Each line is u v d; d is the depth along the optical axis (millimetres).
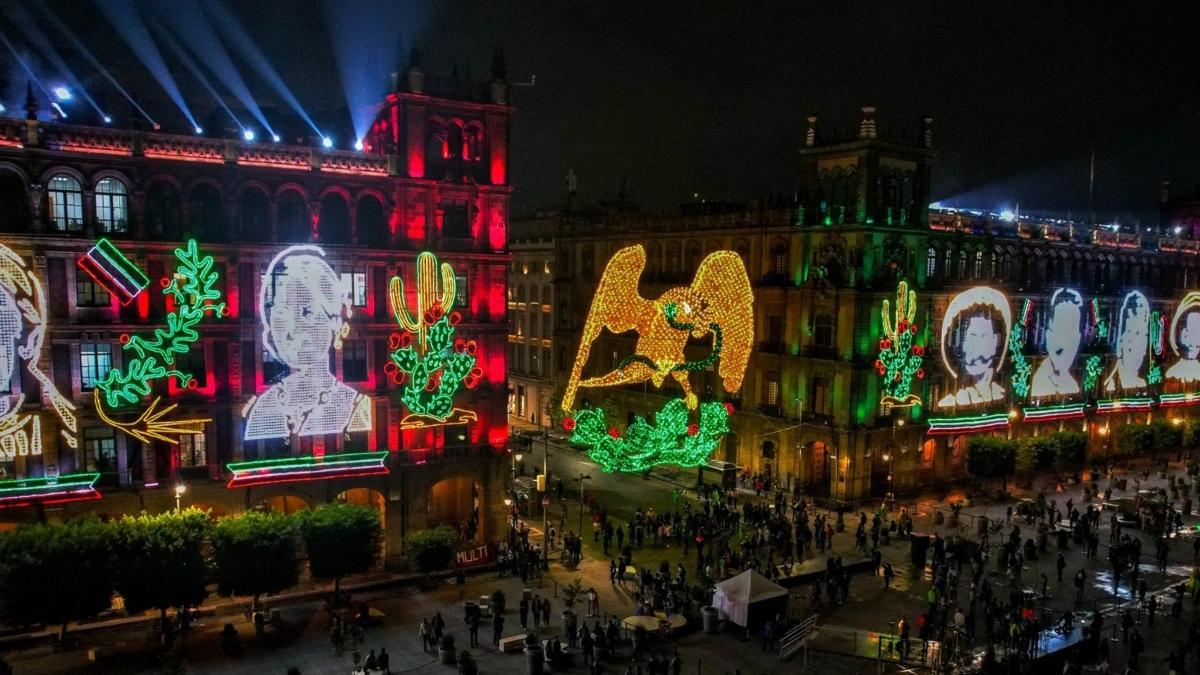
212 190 48062
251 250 48562
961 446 80688
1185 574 56281
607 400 94688
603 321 84688
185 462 48031
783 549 57219
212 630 43719
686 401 79438
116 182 45406
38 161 43062
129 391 45594
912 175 73500
